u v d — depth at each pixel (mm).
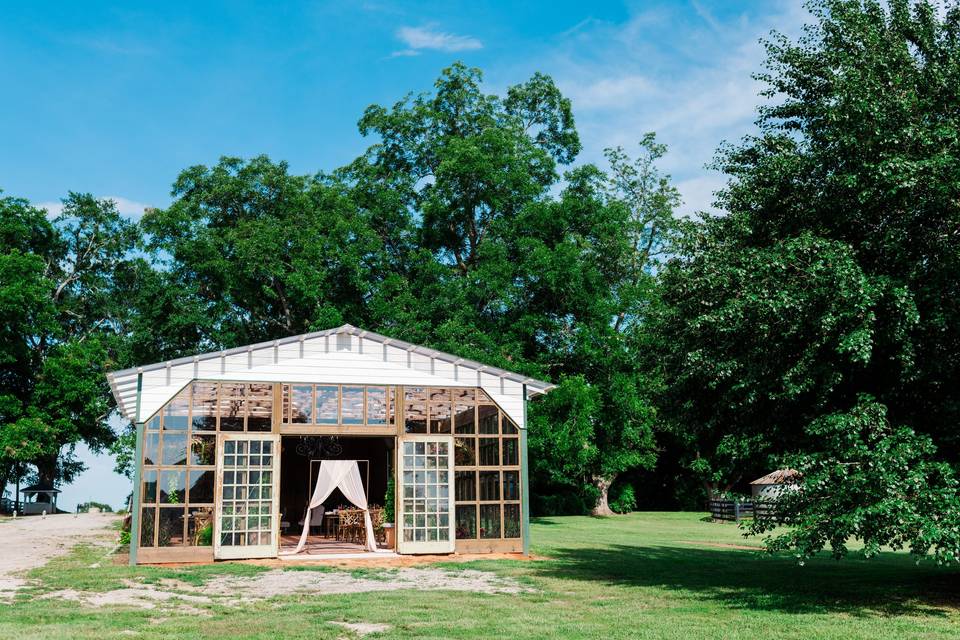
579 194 35469
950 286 9727
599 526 28984
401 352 16562
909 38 11719
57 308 42531
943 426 10125
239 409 15422
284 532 23422
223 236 32250
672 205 39844
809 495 9773
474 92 36469
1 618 8758
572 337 31938
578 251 31062
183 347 32625
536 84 37938
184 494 14820
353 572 13508
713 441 13992
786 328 10305
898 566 15062
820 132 12117
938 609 9789
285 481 26016
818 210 11367
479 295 30203
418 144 35969
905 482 8773
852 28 11492
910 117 10227
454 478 16469
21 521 31641
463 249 35656
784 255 10320
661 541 21656
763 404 11664
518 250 32000
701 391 12781
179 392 15055
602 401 31656
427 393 16562
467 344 28359
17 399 37219
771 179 12094
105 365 39969
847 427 9492
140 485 14562
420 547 16047
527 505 16781
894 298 9461
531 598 10594
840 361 10172
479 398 16891
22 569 13570
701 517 36062
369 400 16203
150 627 8305
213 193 33094
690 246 12656
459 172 31938
